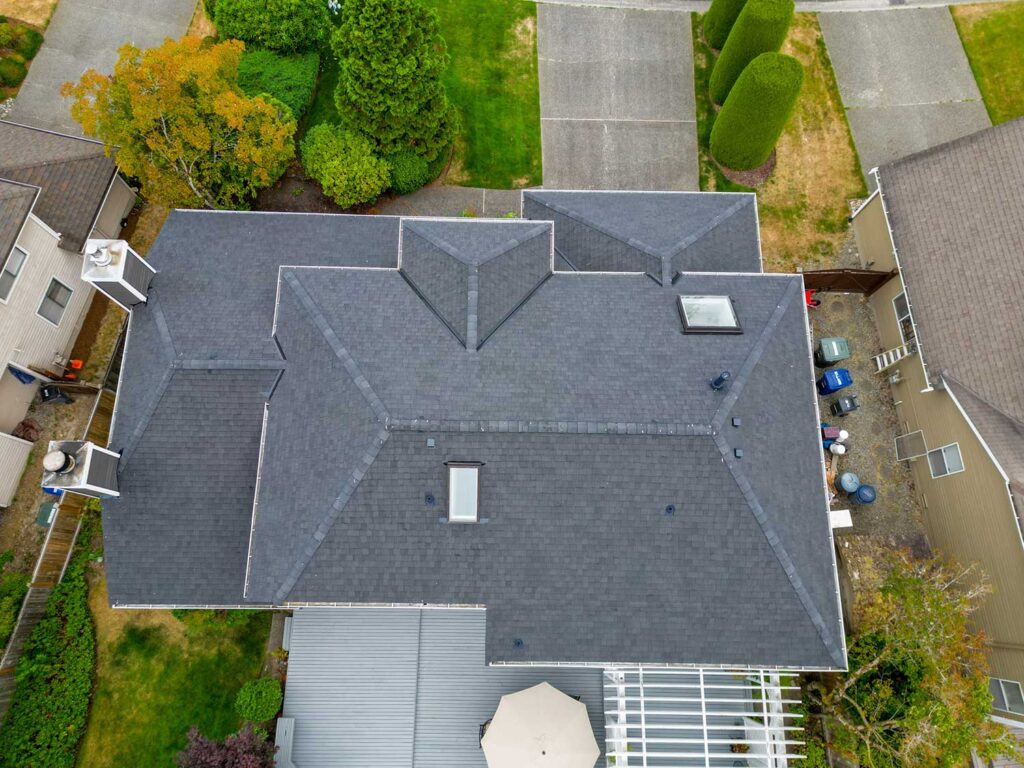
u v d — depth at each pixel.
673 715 17.58
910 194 23.39
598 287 18.03
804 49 30.77
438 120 24.81
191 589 16.64
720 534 15.30
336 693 18.84
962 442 20.70
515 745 17.11
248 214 20.41
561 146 28.47
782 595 15.27
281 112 24.81
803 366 17.34
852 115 29.47
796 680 20.31
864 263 26.38
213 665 20.42
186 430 17.00
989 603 19.62
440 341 16.52
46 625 20.08
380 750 18.52
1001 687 19.16
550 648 15.17
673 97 29.69
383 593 15.16
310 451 15.80
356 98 22.67
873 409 24.69
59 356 22.34
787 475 16.03
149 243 25.39
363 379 15.73
